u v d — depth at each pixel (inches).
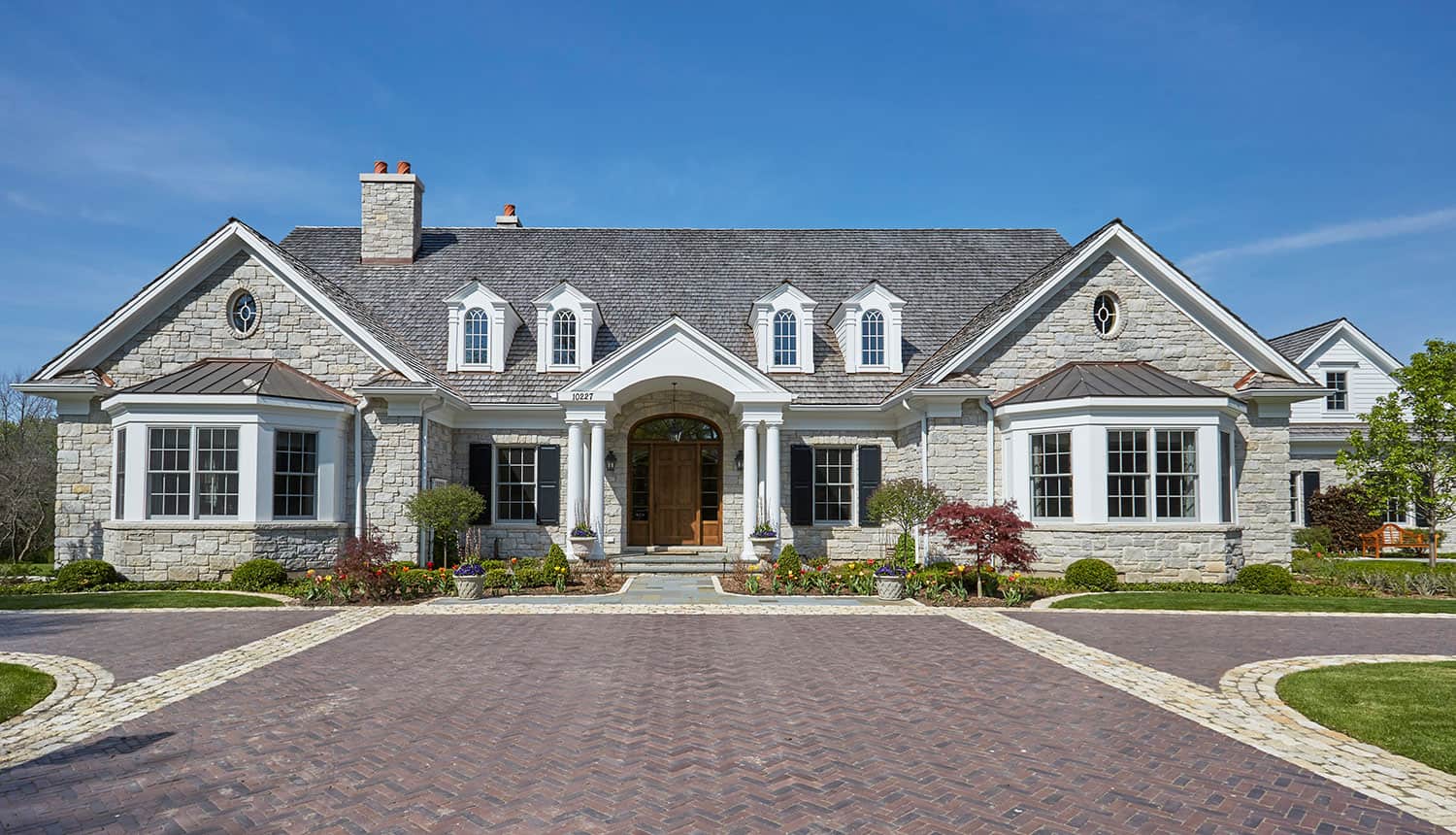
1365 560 927.0
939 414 718.5
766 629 465.4
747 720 287.1
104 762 246.7
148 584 637.3
